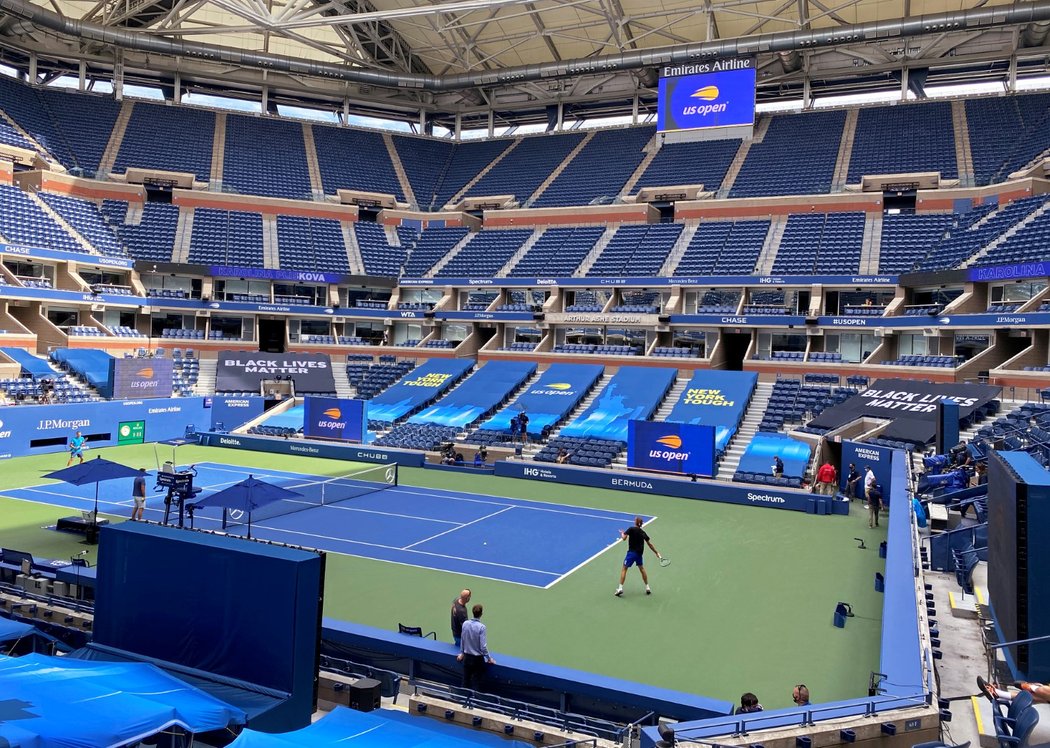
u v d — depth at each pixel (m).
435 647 13.73
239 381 49.69
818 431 36.16
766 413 39.53
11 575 17.44
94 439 40.12
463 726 11.48
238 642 10.83
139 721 7.95
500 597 18.28
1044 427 26.12
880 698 9.81
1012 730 8.43
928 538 20.36
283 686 10.50
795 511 28.91
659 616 17.08
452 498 30.50
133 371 42.38
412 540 23.56
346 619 16.56
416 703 11.96
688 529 25.77
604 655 14.75
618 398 43.19
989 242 41.91
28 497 28.27
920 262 44.38
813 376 42.34
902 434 31.64
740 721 9.27
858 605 17.94
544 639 15.55
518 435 39.84
